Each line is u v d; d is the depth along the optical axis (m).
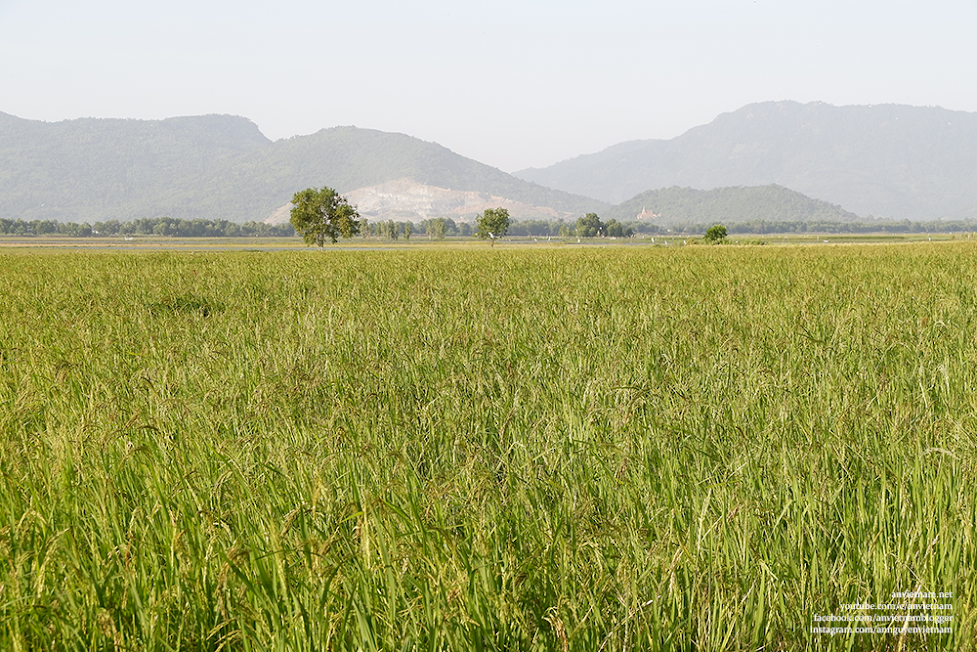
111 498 3.70
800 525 3.50
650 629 2.94
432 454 5.09
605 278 20.48
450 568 2.98
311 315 11.84
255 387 6.30
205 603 3.00
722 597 2.97
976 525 3.38
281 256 50.62
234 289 19.28
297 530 3.46
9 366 8.26
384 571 3.04
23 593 2.98
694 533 3.48
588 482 4.17
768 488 4.13
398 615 2.94
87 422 4.99
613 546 3.33
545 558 3.15
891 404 5.49
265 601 2.93
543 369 7.32
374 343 9.17
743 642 2.99
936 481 3.83
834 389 5.96
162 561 3.33
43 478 4.28
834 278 18.39
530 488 4.06
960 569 3.20
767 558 3.38
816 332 8.97
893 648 3.07
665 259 35.41
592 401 5.61
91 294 17.55
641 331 9.30
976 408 5.02
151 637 2.74
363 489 3.80
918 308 10.98
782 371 6.89
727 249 60.31
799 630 3.07
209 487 4.07
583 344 8.57
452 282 19.52
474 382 6.65
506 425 5.45
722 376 6.75
